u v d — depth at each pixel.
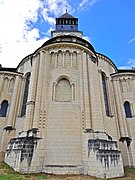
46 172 18.11
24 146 18.77
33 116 21.64
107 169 17.64
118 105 31.36
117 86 33.34
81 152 19.33
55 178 16.33
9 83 34.44
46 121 21.02
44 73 24.34
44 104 22.09
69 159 18.89
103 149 18.48
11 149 19.84
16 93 31.80
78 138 20.09
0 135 29.45
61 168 18.31
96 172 17.42
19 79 33.66
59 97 23.11
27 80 33.31
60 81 24.25
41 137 19.92
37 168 18.14
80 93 22.84
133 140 28.58
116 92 32.72
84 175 17.66
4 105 32.59
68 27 45.03
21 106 30.70
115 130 28.81
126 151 27.25
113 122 29.31
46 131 20.41
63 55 25.58
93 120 21.17
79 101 22.41
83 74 24.06
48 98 22.59
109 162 18.12
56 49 26.16
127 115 31.12
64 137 20.08
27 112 22.22
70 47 26.17
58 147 19.52
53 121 21.00
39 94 22.72
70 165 18.53
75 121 21.06
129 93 32.75
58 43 26.12
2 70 35.53
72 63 25.14
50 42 28.00
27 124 21.22
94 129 20.50
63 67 24.69
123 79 34.06
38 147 19.20
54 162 18.72
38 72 25.14
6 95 33.25
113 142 19.84
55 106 21.94
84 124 20.77
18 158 18.31
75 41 28.89
